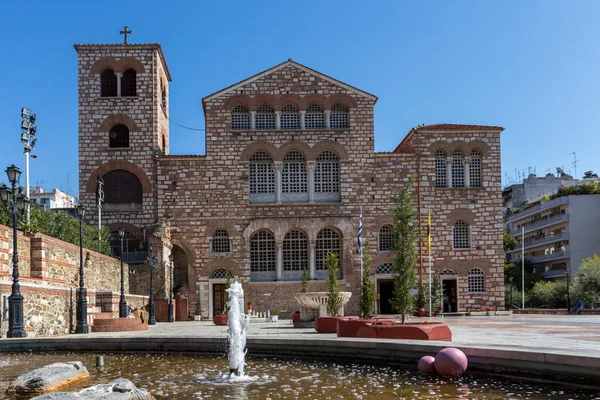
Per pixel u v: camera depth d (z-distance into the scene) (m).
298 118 60.91
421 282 56.62
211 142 59.97
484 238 60.59
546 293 82.88
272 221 59.56
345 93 60.94
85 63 60.09
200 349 23.86
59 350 25.03
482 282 60.38
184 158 59.59
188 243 59.16
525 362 15.48
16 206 28.38
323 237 60.09
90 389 12.48
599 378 13.81
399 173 60.62
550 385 14.85
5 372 18.66
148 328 38.22
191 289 58.69
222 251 59.59
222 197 59.62
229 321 17.88
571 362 14.33
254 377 17.23
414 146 60.97
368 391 14.62
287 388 15.34
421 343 18.47
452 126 62.53
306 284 50.12
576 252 95.88
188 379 17.16
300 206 59.84
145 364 20.66
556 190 121.38
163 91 66.25
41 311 30.17
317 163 60.81
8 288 27.69
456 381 15.79
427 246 55.62
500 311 59.34
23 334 26.41
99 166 59.41
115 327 34.88
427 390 14.57
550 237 101.56
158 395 14.66
